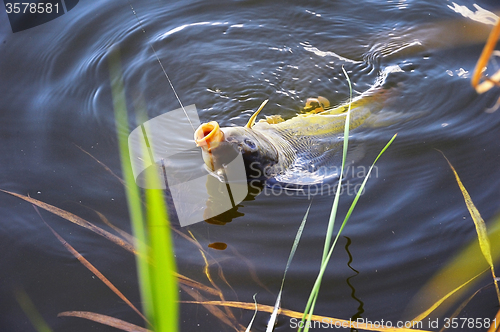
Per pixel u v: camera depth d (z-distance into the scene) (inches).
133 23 194.2
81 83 165.9
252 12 204.7
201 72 178.2
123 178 128.6
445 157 134.6
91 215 117.0
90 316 93.8
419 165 132.9
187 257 107.2
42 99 157.3
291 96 170.6
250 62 184.5
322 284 100.4
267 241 112.0
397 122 152.9
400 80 171.6
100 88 164.4
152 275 32.9
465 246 107.7
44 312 94.9
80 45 181.8
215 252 108.7
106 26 191.2
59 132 144.0
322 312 94.6
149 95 166.9
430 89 165.9
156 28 195.3
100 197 122.3
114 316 93.7
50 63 172.1
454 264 103.6
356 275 102.3
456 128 145.6
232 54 187.6
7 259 106.4
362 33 195.5
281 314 94.1
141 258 38.9
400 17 200.4
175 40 190.5
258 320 93.0
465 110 152.9
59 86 163.6
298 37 194.7
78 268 104.3
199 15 201.9
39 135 142.3
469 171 128.6
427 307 95.2
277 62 184.4
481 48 178.7
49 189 124.3
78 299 97.5
